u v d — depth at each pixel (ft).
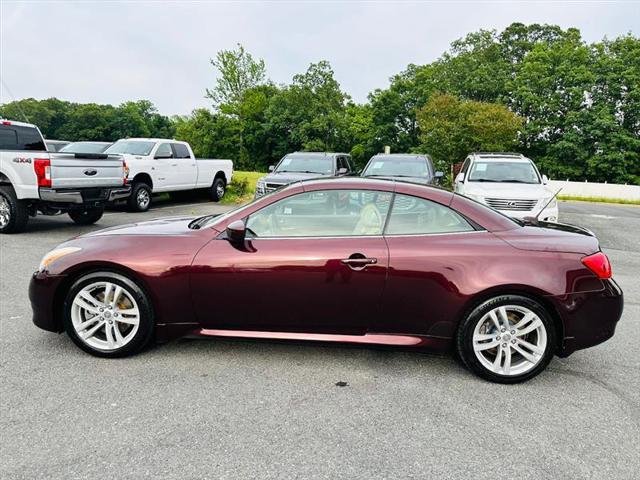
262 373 11.39
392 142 198.90
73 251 11.94
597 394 10.71
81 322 12.08
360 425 9.20
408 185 11.96
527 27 224.12
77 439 8.52
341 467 7.89
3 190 28.12
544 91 175.83
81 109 297.74
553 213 30.48
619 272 23.75
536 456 8.30
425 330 11.31
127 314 11.90
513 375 11.08
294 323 11.60
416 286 11.03
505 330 11.05
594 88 166.40
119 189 31.30
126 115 302.04
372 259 11.06
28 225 33.22
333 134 224.12
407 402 10.16
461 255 11.01
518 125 123.95
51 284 11.89
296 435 8.80
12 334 13.48
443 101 131.44
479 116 122.72
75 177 27.96
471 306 11.01
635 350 13.35
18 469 7.67
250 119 235.61
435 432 9.01
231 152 238.07
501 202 30.73
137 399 10.00
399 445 8.55
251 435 8.78
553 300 10.75
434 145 132.36
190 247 11.68
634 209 67.46
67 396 10.06
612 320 11.09
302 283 11.27
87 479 7.47
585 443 8.75
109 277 11.67
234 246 11.57
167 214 40.70
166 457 8.07
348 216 11.64
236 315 11.68
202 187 50.01
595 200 91.40
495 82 189.67
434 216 11.59
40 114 296.51
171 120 349.82
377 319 11.36
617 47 176.35
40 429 8.80
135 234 12.28
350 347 11.59
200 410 9.62
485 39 218.18
